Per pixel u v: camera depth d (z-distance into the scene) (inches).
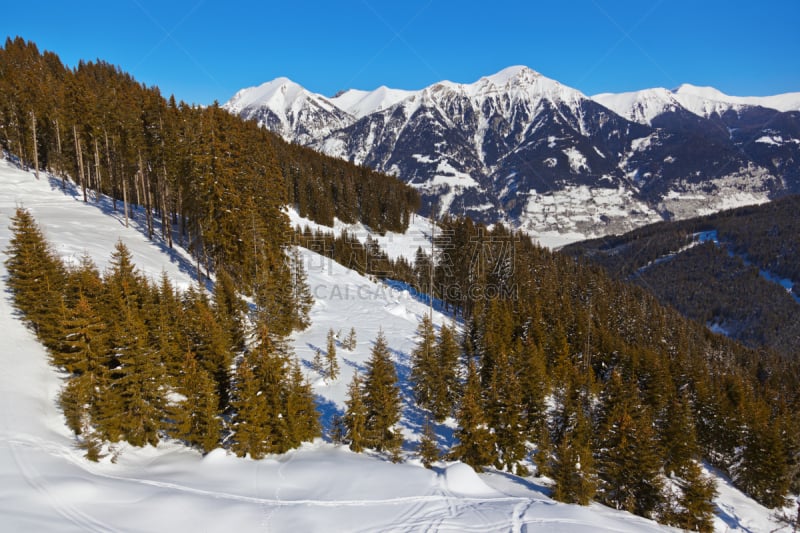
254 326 1647.4
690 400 1866.4
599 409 1566.2
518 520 807.1
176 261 2027.6
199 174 1786.4
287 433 1091.9
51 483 711.1
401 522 773.3
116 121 2276.1
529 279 3105.3
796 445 1608.0
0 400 884.6
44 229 1798.7
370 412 1221.1
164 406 1016.2
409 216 6304.1
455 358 1552.7
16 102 2687.0
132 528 647.1
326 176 5698.8
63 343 990.4
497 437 1267.2
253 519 735.7
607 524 855.7
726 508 1387.8
